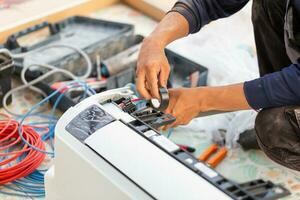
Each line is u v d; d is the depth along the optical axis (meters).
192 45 2.09
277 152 1.44
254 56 2.05
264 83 1.25
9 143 1.66
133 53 2.01
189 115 1.27
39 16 2.15
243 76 1.91
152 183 0.94
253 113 1.73
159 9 2.27
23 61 1.92
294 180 1.57
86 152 1.04
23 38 2.12
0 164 1.53
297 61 1.25
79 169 1.06
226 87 1.27
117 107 1.12
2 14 2.13
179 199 0.90
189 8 1.42
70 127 1.09
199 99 1.26
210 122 1.77
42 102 1.73
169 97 1.23
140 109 1.14
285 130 1.37
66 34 2.12
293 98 1.24
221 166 1.62
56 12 2.19
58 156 1.12
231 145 1.70
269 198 0.87
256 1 1.50
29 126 1.67
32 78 1.86
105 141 1.03
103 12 2.35
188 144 1.70
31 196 1.50
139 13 2.35
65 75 1.90
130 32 2.08
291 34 1.30
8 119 1.71
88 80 1.88
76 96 1.80
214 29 2.19
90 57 1.99
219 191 0.90
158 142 1.00
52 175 1.20
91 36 2.11
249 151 1.67
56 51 2.00
